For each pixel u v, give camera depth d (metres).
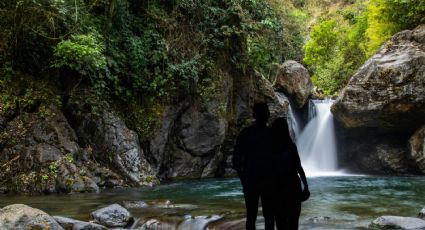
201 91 15.06
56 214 7.79
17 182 10.49
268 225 4.94
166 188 12.03
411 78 15.02
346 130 17.22
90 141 12.38
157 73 13.98
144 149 13.88
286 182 4.89
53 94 12.05
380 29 19.19
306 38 30.72
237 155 5.05
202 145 15.03
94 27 12.49
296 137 19.08
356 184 13.05
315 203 9.28
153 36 14.30
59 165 10.84
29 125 11.21
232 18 15.98
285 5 20.11
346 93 16.05
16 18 11.50
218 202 9.34
